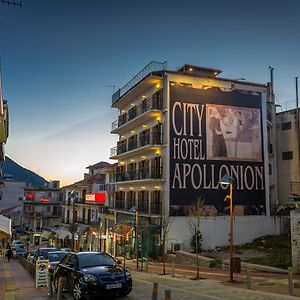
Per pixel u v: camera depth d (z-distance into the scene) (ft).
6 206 286.05
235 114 122.62
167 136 116.06
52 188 294.05
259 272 71.20
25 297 44.50
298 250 67.15
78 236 175.63
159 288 49.93
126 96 143.43
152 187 122.83
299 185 132.77
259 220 119.75
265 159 124.16
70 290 42.47
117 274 40.52
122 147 152.66
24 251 161.68
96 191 181.57
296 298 41.73
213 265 85.97
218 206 116.26
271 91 143.43
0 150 88.99
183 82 119.55
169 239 109.70
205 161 117.50
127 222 130.52
